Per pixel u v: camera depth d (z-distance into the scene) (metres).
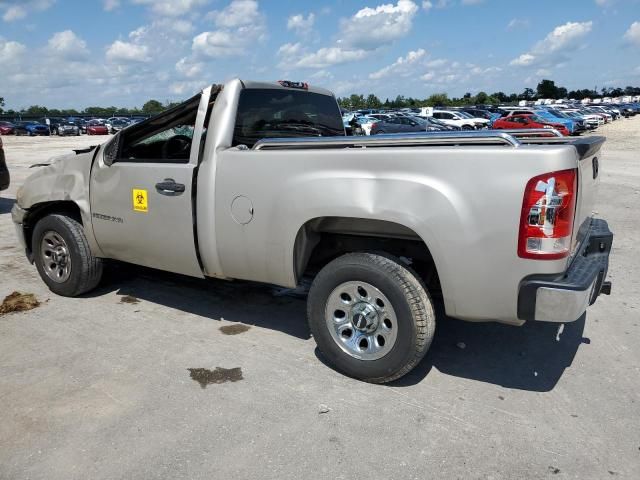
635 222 8.30
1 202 10.03
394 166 3.07
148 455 2.74
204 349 3.93
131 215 4.23
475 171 2.88
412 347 3.21
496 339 4.15
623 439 2.88
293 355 3.85
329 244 3.87
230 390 3.36
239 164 3.60
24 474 2.60
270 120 4.27
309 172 3.33
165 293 5.08
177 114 4.01
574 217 2.93
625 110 62.69
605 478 2.59
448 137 3.11
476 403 3.24
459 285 3.02
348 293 3.42
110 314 4.57
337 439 2.88
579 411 3.15
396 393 3.35
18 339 4.09
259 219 3.56
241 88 3.92
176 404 3.21
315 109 4.86
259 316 4.55
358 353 3.44
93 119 54.66
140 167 4.11
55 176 4.78
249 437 2.89
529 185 2.78
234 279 3.97
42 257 4.98
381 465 2.68
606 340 4.12
